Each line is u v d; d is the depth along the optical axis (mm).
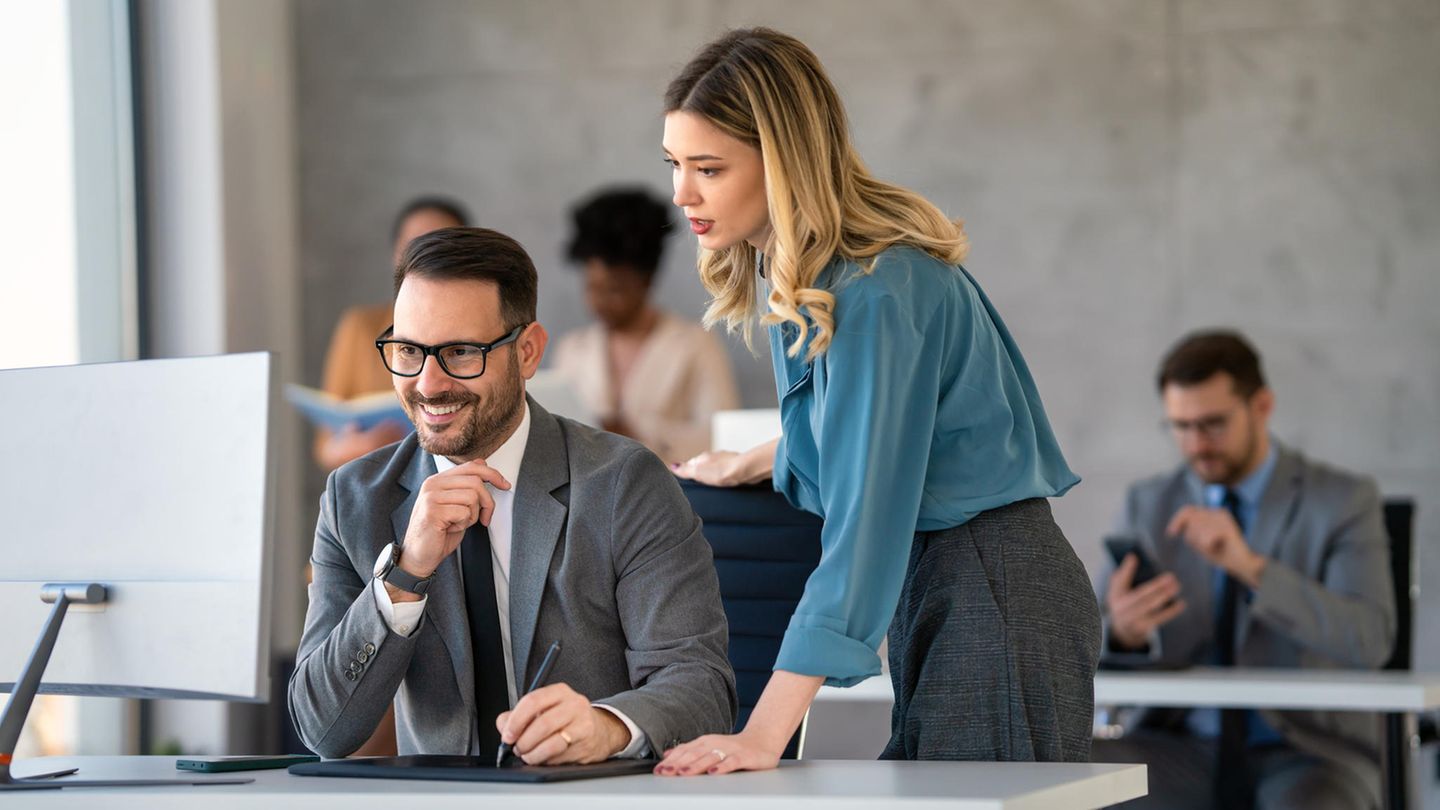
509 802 1602
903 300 2145
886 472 2104
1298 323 6387
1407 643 4648
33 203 5422
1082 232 6551
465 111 7035
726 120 2197
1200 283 6461
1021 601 2275
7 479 2041
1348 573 4582
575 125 6945
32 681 1944
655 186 6875
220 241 6336
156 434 1968
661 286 6727
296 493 6859
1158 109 6504
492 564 2352
